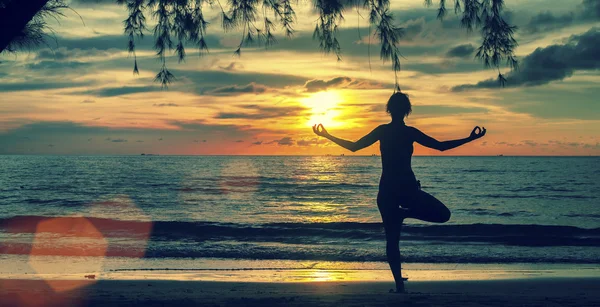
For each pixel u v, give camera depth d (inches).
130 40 221.3
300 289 302.5
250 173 2962.6
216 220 976.9
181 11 219.1
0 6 173.5
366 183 2085.4
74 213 1105.4
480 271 441.4
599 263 491.5
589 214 1134.4
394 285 331.0
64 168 3496.6
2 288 280.1
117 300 211.5
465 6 197.9
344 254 534.9
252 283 348.8
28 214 1087.0
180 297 235.5
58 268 443.5
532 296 224.8
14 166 3848.4
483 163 5511.8
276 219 997.8
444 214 177.2
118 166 3993.6
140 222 781.3
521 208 1246.3
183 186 1899.6
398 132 180.4
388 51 193.0
